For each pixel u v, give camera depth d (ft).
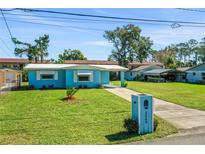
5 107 48.32
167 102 55.83
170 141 26.21
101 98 62.23
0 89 87.61
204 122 35.22
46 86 96.12
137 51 209.46
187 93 76.59
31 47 186.80
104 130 30.48
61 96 66.54
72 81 96.17
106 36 206.39
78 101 56.39
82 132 29.60
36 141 26.12
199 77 141.08
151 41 210.18
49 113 41.68
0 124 33.83
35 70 94.43
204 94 73.31
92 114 40.65
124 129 30.83
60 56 238.89
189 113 42.16
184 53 293.23
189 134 29.09
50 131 30.12
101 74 105.29
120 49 208.85
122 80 104.22
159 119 36.94
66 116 39.06
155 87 102.83
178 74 160.04
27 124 33.78
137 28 202.28
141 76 179.22
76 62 184.65
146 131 29.19
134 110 29.84
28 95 69.62
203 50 263.49
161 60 277.03
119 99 60.44
